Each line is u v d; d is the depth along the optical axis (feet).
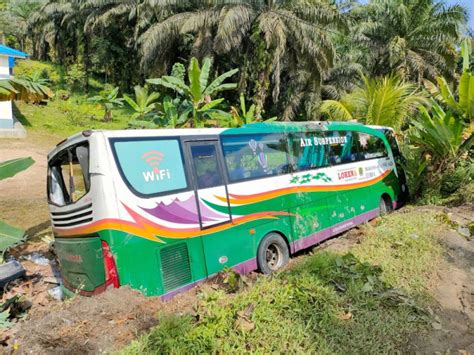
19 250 25.34
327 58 74.23
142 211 15.34
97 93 111.86
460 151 32.86
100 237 14.76
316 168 24.39
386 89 41.91
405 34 81.35
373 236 22.15
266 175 20.84
